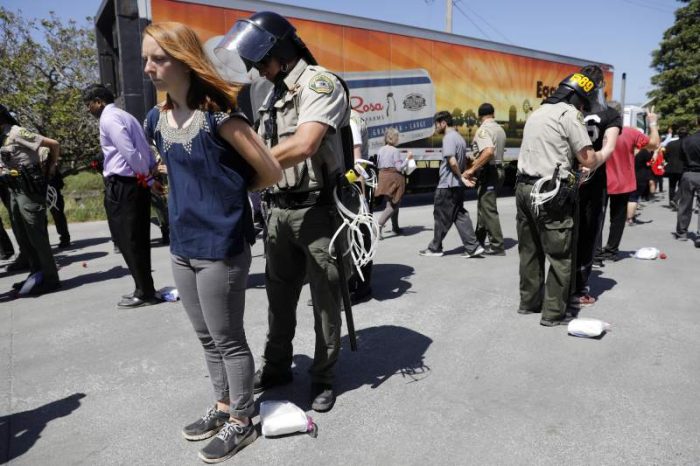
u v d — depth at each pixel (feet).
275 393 9.04
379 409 8.39
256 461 7.08
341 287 8.27
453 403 8.54
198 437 7.64
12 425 8.15
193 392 9.14
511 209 34.83
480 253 19.43
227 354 7.14
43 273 15.69
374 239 8.49
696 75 102.27
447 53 36.83
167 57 5.99
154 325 12.55
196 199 6.47
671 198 34.37
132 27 22.20
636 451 7.11
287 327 8.93
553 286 11.68
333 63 30.40
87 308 13.98
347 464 6.99
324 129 7.25
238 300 6.95
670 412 8.11
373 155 32.55
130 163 12.63
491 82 40.50
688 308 13.14
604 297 14.14
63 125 46.50
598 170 12.67
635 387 8.95
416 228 27.35
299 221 7.95
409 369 9.84
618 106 14.42
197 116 6.24
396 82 33.73
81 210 34.04
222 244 6.51
